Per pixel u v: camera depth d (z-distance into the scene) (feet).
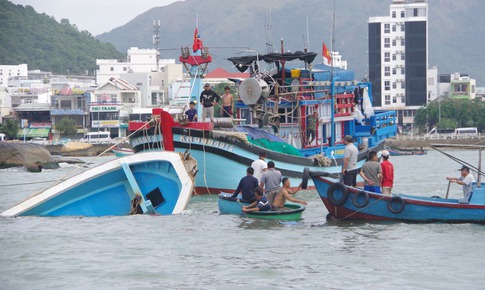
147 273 64.59
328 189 87.10
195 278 63.05
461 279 62.44
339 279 62.49
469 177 86.63
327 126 135.54
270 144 120.16
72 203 95.04
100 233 82.02
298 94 127.03
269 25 138.51
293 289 59.62
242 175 114.73
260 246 75.25
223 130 116.98
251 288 59.98
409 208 85.25
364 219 87.35
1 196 127.24
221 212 95.04
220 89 396.37
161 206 96.78
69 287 60.54
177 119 117.08
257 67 131.03
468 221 84.33
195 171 96.73
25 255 71.36
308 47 133.08
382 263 67.87
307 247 74.59
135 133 115.96
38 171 203.51
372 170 89.04
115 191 96.22
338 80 137.59
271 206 90.02
